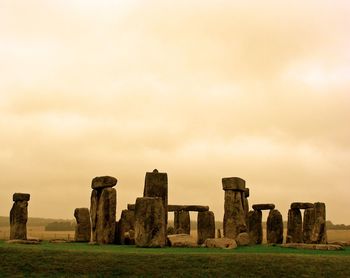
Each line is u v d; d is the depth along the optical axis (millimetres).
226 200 40938
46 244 36844
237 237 38781
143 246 33438
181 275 25156
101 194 39219
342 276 25234
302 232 45688
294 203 46344
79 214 45781
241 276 25125
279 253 29797
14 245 32781
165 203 35969
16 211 42125
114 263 26562
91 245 36344
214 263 26625
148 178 36062
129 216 40625
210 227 46969
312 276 25188
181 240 35188
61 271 25578
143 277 24969
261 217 47656
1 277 24719
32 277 24828
